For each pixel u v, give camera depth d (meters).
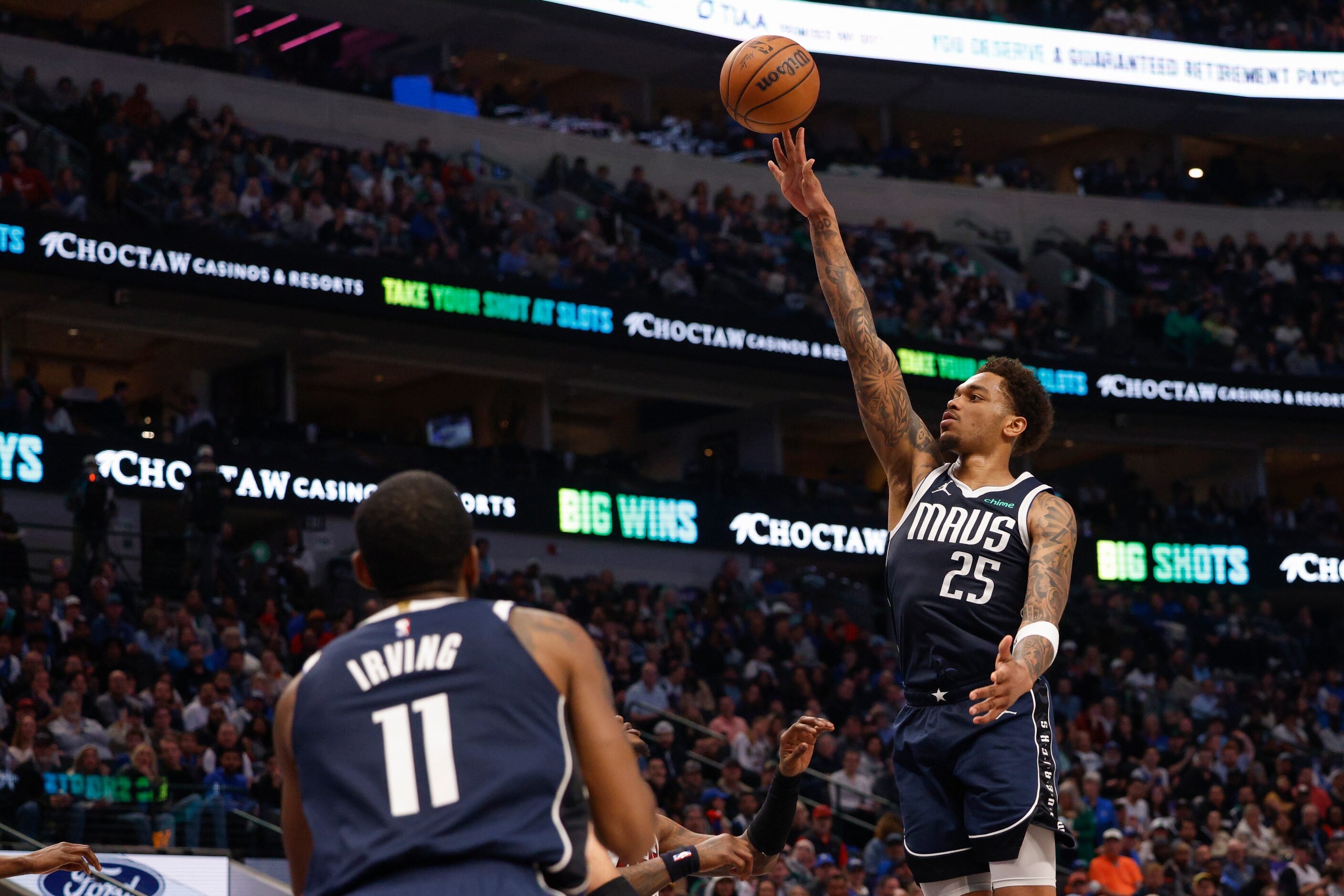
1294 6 39.81
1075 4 37.75
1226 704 24.69
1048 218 37.50
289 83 30.36
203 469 20.28
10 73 27.28
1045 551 4.11
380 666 2.96
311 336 28.25
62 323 26.73
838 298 4.75
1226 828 19.16
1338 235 38.62
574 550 27.55
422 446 27.84
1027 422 4.41
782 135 4.90
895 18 35.62
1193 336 33.81
